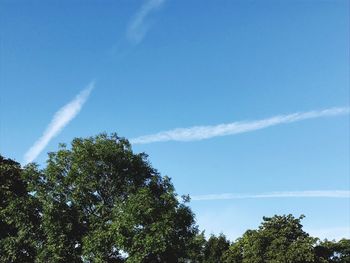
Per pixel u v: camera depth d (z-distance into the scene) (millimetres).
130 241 29469
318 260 47969
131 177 33938
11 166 36656
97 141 34094
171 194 32938
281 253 47188
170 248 30312
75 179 32125
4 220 31516
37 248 31094
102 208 32125
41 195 31609
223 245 66938
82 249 31000
